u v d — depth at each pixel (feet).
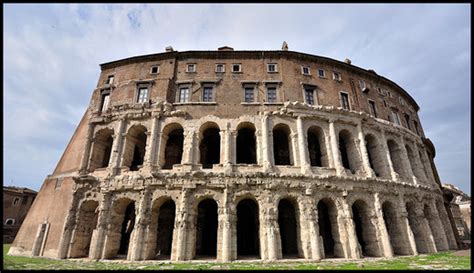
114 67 136.77
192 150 106.42
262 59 130.31
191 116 113.80
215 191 96.78
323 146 115.34
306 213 95.09
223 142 107.86
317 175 101.50
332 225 100.99
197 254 107.76
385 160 122.01
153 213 97.04
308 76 128.57
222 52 129.59
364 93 138.41
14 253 101.45
